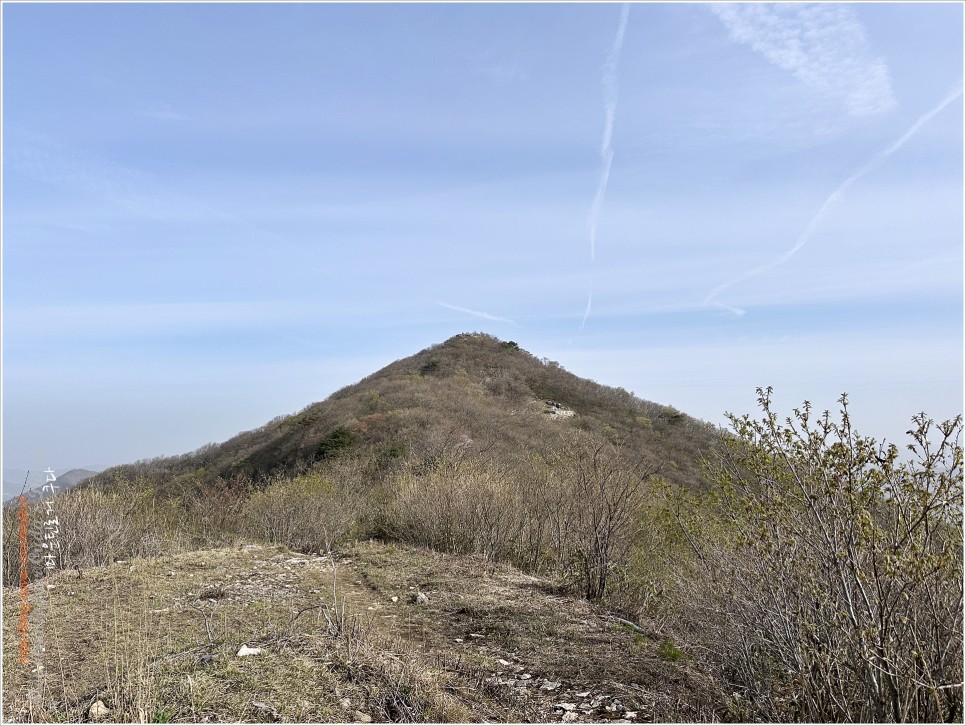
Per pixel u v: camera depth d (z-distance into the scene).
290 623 5.67
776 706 4.03
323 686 4.34
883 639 3.52
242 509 12.62
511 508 10.30
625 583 7.89
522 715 4.38
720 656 4.83
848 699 3.82
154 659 4.74
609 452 10.51
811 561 4.06
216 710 3.88
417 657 5.18
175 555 9.34
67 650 5.13
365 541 11.58
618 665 5.34
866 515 3.54
